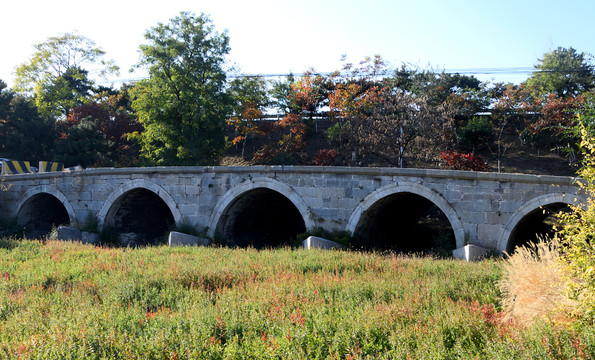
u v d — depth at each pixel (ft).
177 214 87.40
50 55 173.47
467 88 140.97
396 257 63.10
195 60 112.68
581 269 25.34
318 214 77.15
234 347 27.48
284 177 79.77
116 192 93.30
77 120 152.56
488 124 123.95
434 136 106.22
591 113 36.73
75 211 97.96
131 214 99.86
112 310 36.68
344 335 27.96
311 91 140.77
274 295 38.22
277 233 102.99
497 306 35.09
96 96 173.88
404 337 27.25
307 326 30.22
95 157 131.64
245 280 48.01
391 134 106.32
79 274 53.16
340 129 123.85
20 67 170.60
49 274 52.08
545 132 117.80
